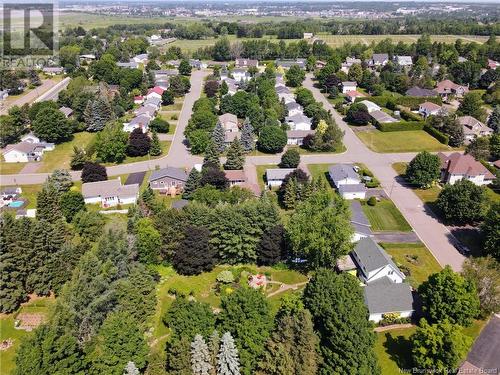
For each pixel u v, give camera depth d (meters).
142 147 115.06
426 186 99.88
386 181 103.88
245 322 50.47
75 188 97.81
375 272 64.56
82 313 51.66
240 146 106.62
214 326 52.75
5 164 112.31
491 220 74.88
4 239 61.12
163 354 52.94
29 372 42.53
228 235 69.81
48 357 43.84
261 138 118.69
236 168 105.50
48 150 120.94
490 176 101.38
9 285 61.00
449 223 86.12
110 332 48.09
